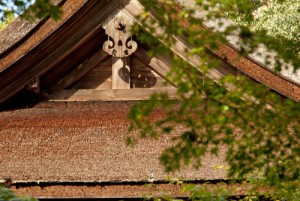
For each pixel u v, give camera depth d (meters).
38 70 18.86
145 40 10.69
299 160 11.37
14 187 16.77
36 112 18.88
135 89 19.09
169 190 16.38
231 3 10.80
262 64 17.50
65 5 18.73
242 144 11.38
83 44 19.16
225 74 17.41
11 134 18.00
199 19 10.84
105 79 19.33
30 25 21.25
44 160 17.22
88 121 18.28
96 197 16.58
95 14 18.66
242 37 11.16
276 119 10.82
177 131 17.59
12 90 18.95
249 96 10.63
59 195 16.66
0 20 10.83
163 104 10.27
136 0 18.56
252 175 13.61
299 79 18.70
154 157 17.02
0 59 18.77
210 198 13.41
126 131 17.83
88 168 16.91
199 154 10.85
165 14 10.60
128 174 16.64
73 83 19.41
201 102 10.42
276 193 13.02
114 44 18.70
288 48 10.96
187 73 10.23
